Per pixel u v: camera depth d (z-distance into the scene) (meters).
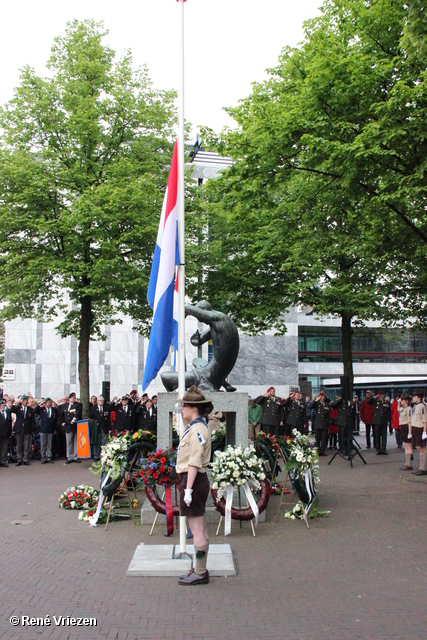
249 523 8.60
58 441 18.34
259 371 36.88
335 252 18.53
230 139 13.88
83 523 8.66
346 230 16.94
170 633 4.54
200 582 5.74
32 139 19.39
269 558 6.75
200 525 5.78
